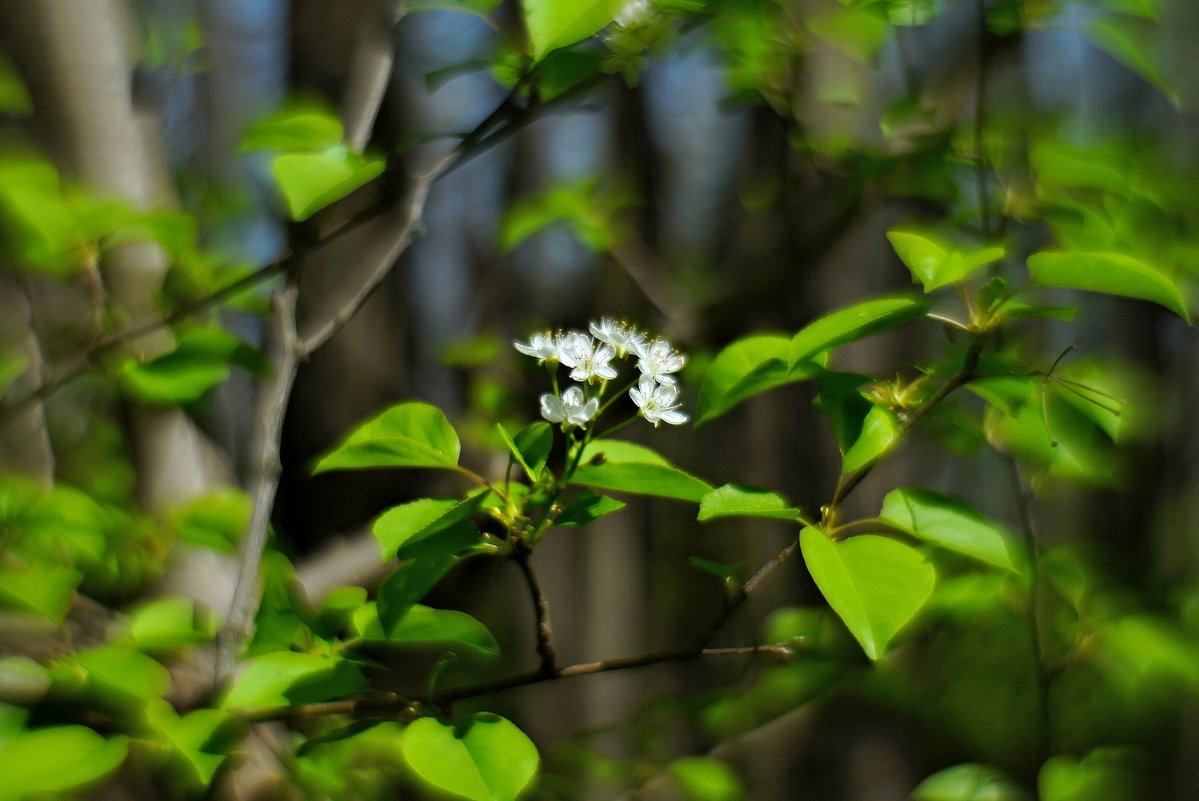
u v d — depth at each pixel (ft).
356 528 6.55
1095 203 5.20
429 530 4.62
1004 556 4.64
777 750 6.52
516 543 4.67
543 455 4.69
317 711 4.73
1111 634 5.07
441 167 4.87
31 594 4.78
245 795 4.97
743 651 4.75
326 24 5.38
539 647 4.72
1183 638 5.11
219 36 5.99
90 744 4.64
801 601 7.83
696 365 5.50
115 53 5.00
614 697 7.61
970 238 5.28
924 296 5.02
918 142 5.32
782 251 5.56
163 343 5.06
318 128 4.78
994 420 5.04
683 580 8.04
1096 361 5.16
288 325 4.87
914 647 5.49
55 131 4.99
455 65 4.88
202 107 6.02
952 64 5.55
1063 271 4.63
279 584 4.84
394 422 4.67
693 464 7.85
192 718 4.67
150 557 5.09
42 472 5.13
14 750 4.62
